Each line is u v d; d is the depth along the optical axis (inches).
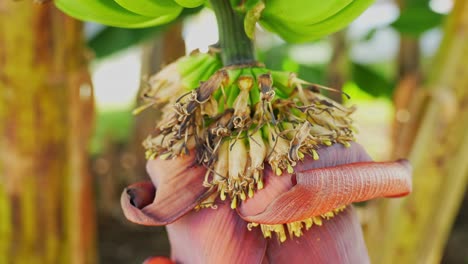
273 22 28.5
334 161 25.2
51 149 40.4
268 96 25.3
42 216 40.9
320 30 28.0
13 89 39.0
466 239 123.0
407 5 67.8
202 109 26.0
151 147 27.0
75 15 28.4
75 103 40.5
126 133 169.9
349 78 86.2
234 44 27.4
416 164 45.9
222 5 27.4
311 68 85.7
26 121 39.6
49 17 39.0
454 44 44.2
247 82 25.9
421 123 47.3
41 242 41.1
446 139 44.5
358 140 28.1
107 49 54.1
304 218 23.6
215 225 25.4
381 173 24.5
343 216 26.3
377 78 85.4
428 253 46.8
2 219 40.5
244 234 25.3
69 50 40.0
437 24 63.9
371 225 48.6
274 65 79.8
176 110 25.6
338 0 25.4
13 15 38.2
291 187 24.3
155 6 26.8
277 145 24.8
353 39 77.8
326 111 26.4
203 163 25.6
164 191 25.7
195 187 25.7
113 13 27.6
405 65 93.4
